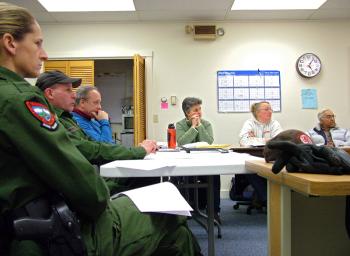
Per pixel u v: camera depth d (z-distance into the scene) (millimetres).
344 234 1230
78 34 4652
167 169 1212
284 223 866
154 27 4668
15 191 704
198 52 4672
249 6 4285
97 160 1601
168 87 4680
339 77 4719
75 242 720
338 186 646
